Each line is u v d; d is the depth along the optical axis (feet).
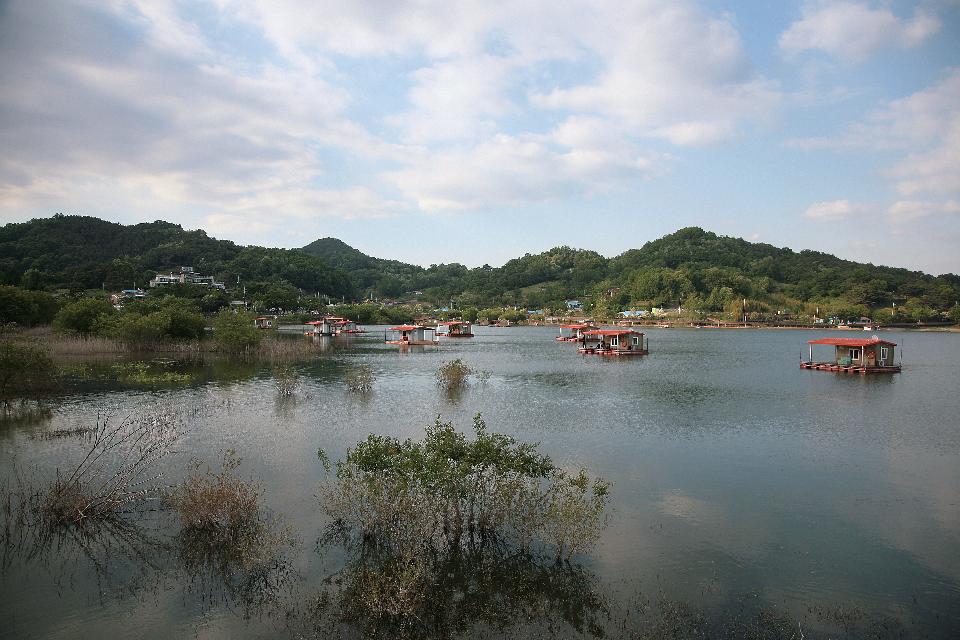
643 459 82.23
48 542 52.34
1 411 107.86
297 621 40.86
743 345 345.72
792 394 143.43
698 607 43.06
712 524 58.65
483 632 39.93
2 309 271.08
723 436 96.68
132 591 44.50
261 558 48.49
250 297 636.48
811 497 66.95
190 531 54.85
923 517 61.16
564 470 76.48
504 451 58.18
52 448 81.87
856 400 134.92
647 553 51.96
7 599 43.09
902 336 468.75
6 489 65.16
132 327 218.59
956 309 591.37
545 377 176.35
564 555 51.37
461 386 153.89
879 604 43.75
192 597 43.80
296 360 214.28
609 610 42.68
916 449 89.04
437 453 56.44
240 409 114.42
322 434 93.81
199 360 199.62
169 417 103.45
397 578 45.24
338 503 57.88
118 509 59.88
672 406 124.77
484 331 529.04
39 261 642.63
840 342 201.98
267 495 64.59
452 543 53.16
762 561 50.62
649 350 302.86
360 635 39.37
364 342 344.69
